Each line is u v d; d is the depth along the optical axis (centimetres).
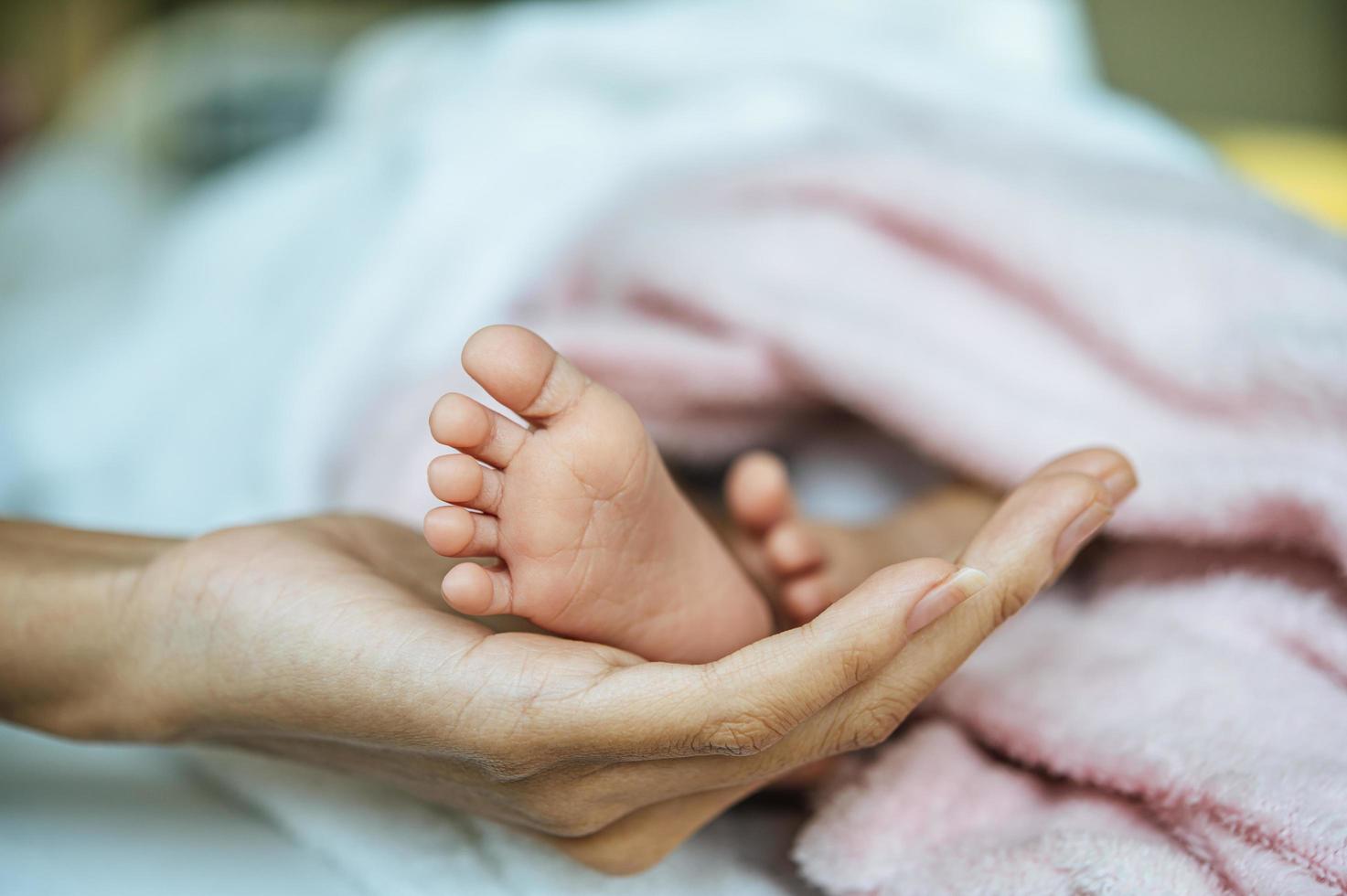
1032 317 70
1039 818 48
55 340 119
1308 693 49
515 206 100
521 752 38
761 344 74
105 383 103
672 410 76
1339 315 61
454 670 38
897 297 72
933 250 75
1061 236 70
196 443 94
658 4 163
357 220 113
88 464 97
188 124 196
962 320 70
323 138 167
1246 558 57
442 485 39
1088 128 107
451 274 96
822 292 74
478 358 38
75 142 195
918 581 37
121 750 64
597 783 41
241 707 42
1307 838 41
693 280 77
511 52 142
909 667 40
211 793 60
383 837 53
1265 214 75
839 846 48
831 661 37
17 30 229
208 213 133
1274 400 59
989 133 99
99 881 52
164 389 101
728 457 80
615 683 37
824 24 142
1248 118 242
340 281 101
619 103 126
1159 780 45
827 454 81
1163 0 238
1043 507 41
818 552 58
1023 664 54
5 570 47
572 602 42
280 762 58
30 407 101
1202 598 56
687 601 45
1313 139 229
